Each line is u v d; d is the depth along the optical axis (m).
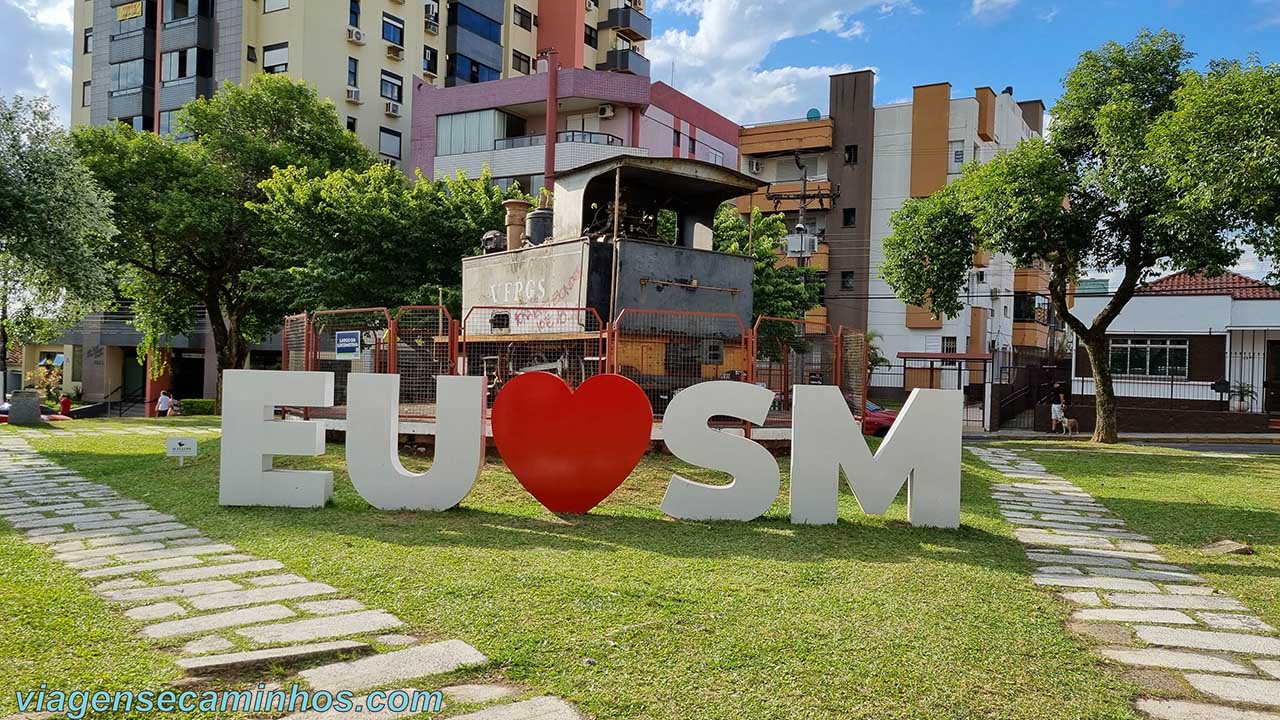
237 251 26.12
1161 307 27.36
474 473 8.03
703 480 9.44
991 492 11.22
